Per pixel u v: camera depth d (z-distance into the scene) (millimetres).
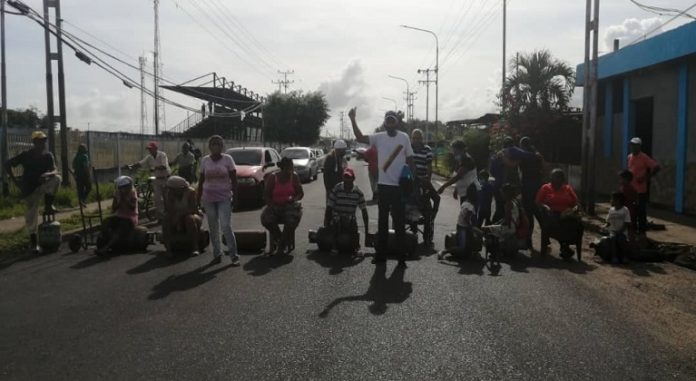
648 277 8781
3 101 18953
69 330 6055
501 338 5824
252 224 14383
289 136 71125
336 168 12555
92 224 13672
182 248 10094
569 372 4984
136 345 5582
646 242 10305
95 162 23469
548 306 7020
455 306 6957
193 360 5195
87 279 8352
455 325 6223
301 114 70562
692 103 15742
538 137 27453
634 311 6906
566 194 10055
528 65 27938
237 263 9305
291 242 10336
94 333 5949
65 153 20484
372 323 6262
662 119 17219
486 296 7445
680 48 15461
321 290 7668
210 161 9336
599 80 20750
